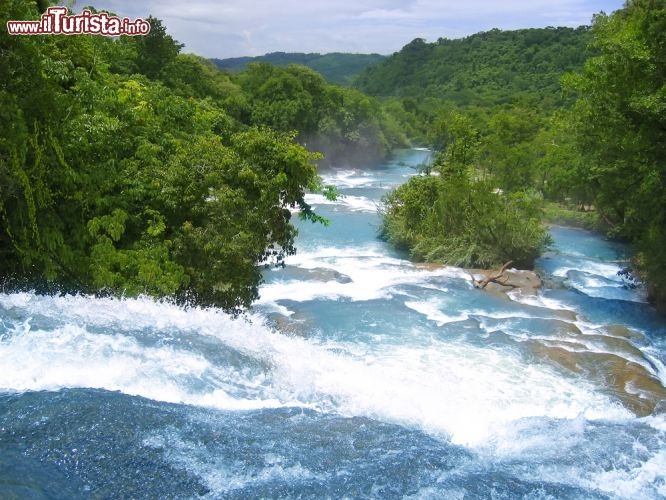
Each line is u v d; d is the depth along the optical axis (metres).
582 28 154.75
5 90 15.56
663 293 23.84
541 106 99.88
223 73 79.69
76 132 17.31
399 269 28.58
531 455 10.94
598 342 19.83
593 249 35.88
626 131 22.88
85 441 9.11
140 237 18.34
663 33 20.84
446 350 18.69
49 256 16.58
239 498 8.37
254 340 15.02
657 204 23.02
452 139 62.62
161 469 8.77
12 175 15.62
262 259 20.05
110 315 14.40
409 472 9.55
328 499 8.59
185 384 11.62
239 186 18.80
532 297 25.20
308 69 81.62
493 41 174.38
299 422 10.95
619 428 12.90
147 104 21.92
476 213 30.39
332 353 16.66
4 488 7.93
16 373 10.91
